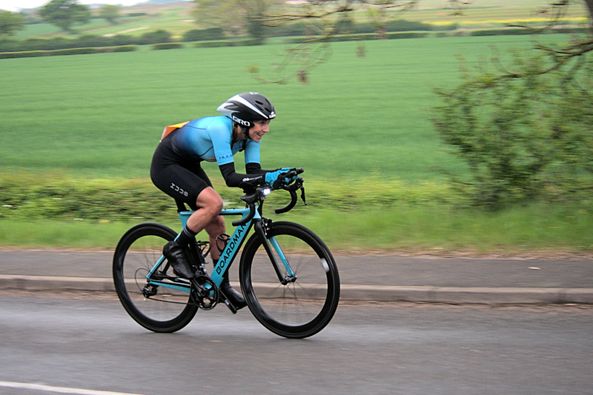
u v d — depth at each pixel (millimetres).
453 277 6746
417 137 24031
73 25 122500
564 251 7660
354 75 43281
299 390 4383
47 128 29953
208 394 4363
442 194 13094
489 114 9875
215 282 5508
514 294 6180
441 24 71188
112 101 37875
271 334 5559
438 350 5035
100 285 7055
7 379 4688
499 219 9039
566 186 9820
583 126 9586
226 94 38125
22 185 14914
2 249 8680
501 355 4895
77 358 5082
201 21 82875
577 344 5090
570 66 10258
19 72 56312
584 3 9617
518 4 77438
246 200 5309
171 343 5398
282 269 5387
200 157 5445
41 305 6598
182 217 5617
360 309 6188
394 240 8383
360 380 4512
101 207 12703
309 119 28953
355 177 17109
